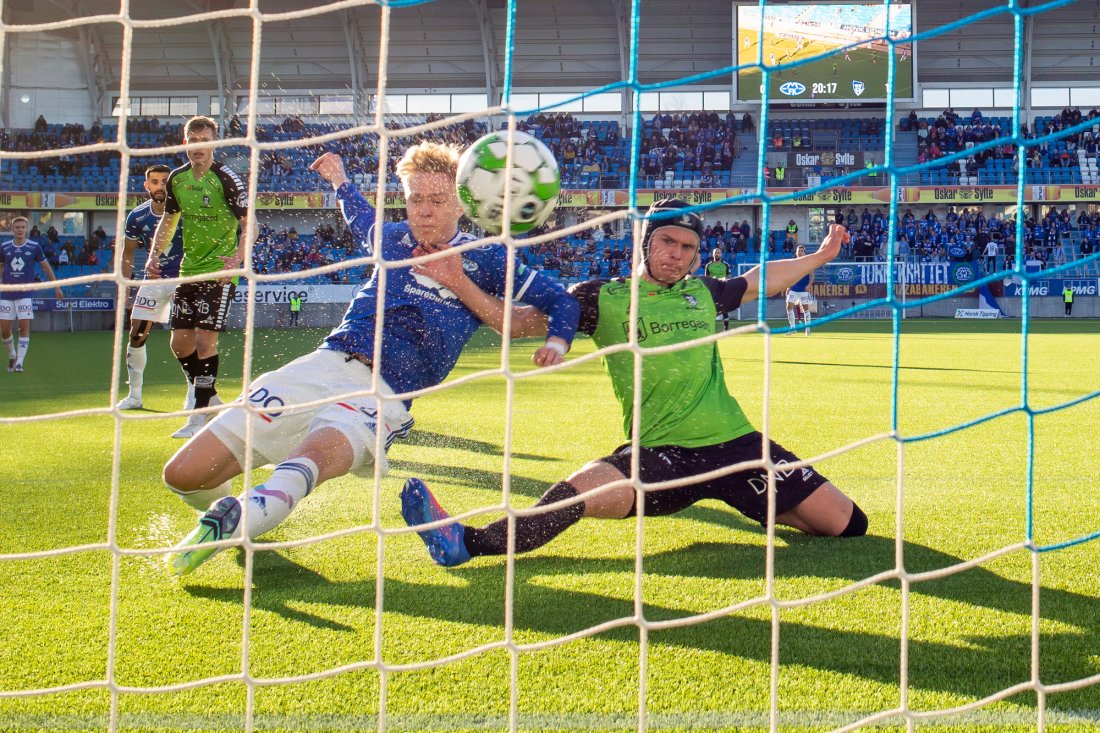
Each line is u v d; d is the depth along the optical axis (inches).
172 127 1187.3
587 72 1212.5
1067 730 73.6
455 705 78.4
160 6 1126.4
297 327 952.3
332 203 1013.2
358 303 123.0
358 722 75.8
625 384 123.5
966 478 168.1
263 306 961.5
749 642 91.4
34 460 192.4
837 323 919.7
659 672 84.6
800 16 1122.0
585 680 82.9
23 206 1110.4
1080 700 78.4
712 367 125.9
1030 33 1153.4
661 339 121.8
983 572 112.8
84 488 163.8
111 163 1142.3
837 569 114.3
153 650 90.2
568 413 262.2
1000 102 1206.3
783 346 570.3
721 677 83.4
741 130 1185.4
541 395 304.8
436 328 121.5
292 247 997.8
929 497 153.3
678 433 121.6
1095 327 791.1
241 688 81.8
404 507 111.7
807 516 125.4
